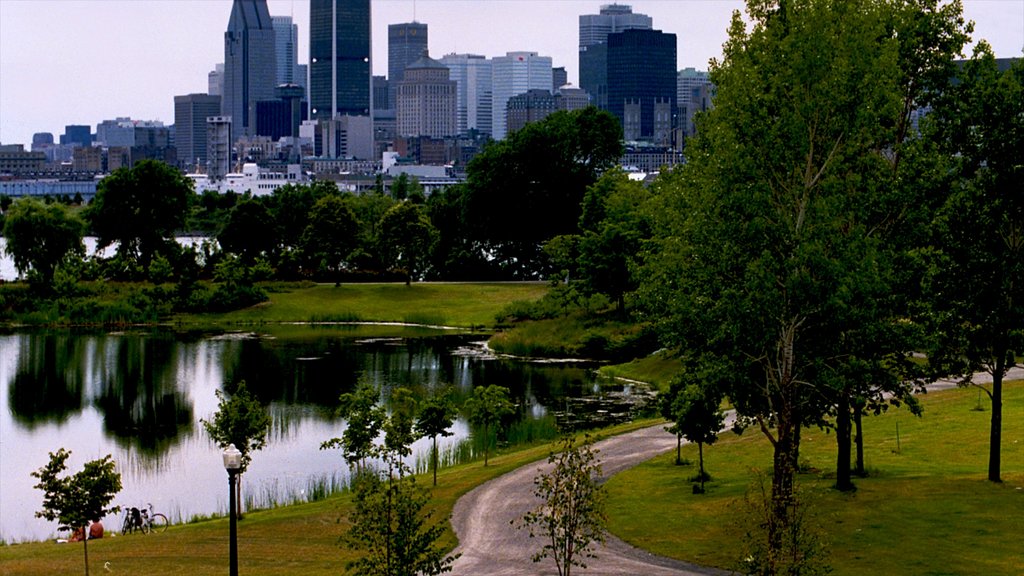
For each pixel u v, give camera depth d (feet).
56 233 612.70
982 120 204.95
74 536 208.54
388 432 236.43
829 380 185.57
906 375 206.59
